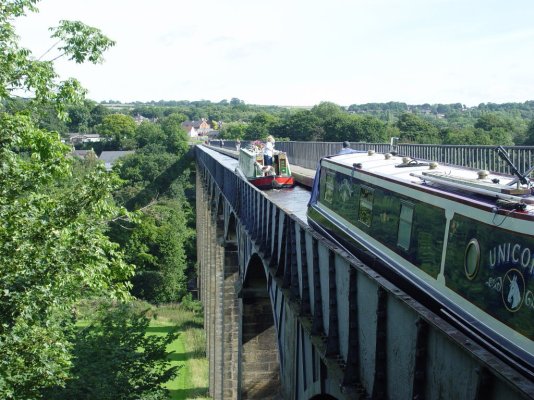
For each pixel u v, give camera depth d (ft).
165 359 66.13
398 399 24.75
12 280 39.81
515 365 22.06
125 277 47.91
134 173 327.88
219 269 130.82
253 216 69.67
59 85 46.88
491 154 52.24
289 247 47.93
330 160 55.83
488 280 24.89
